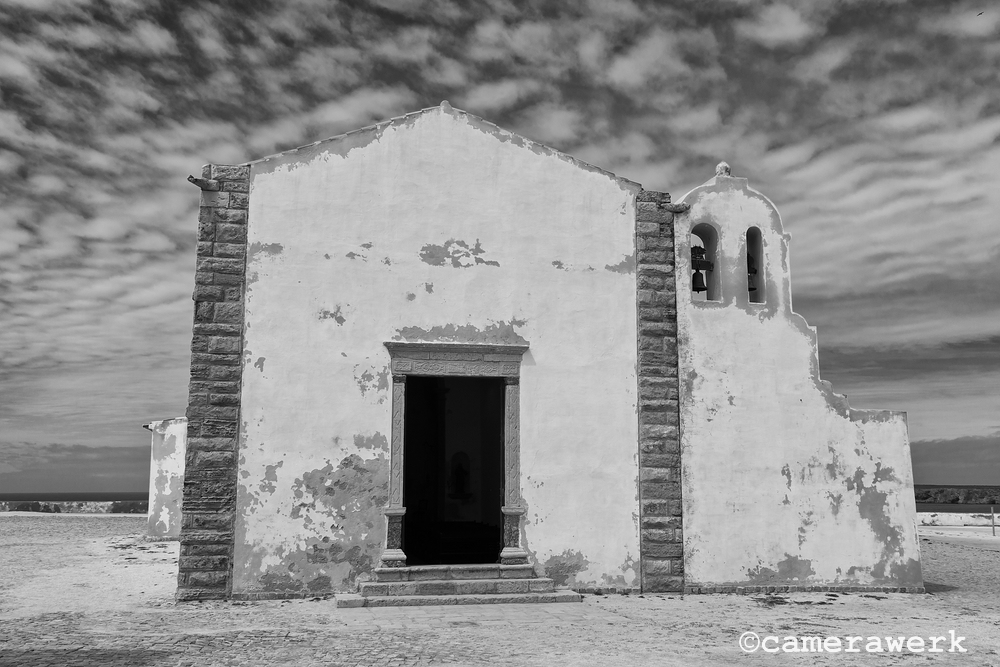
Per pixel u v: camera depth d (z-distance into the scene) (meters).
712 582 13.04
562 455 12.98
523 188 13.66
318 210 12.80
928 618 11.08
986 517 32.44
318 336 12.46
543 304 13.38
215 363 12.06
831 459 13.74
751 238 14.77
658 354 13.61
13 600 11.59
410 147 13.34
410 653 8.21
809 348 14.10
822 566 13.40
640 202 14.09
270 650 8.23
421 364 12.74
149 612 10.57
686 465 13.34
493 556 14.20
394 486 12.31
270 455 11.99
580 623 10.26
